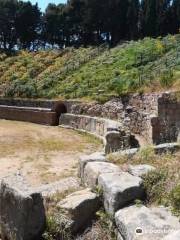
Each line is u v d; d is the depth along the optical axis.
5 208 6.50
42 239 6.03
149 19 51.53
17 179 6.86
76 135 22.75
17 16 63.72
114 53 37.59
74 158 15.86
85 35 61.78
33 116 30.06
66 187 8.15
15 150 17.77
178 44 31.62
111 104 23.23
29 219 5.96
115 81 27.62
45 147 18.59
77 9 63.00
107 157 8.78
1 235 6.62
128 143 15.57
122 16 57.34
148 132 16.69
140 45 35.75
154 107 17.47
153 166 7.67
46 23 64.50
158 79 21.09
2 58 49.06
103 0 58.84
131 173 7.08
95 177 7.12
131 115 19.53
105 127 19.92
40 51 49.28
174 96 15.42
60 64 41.56
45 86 36.06
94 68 35.16
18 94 36.34
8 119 32.31
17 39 65.38
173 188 6.20
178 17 50.69
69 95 31.02
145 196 6.31
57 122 28.59
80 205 6.27
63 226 6.14
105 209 6.27
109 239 5.75
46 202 7.07
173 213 5.61
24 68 43.41
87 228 6.16
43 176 12.64
